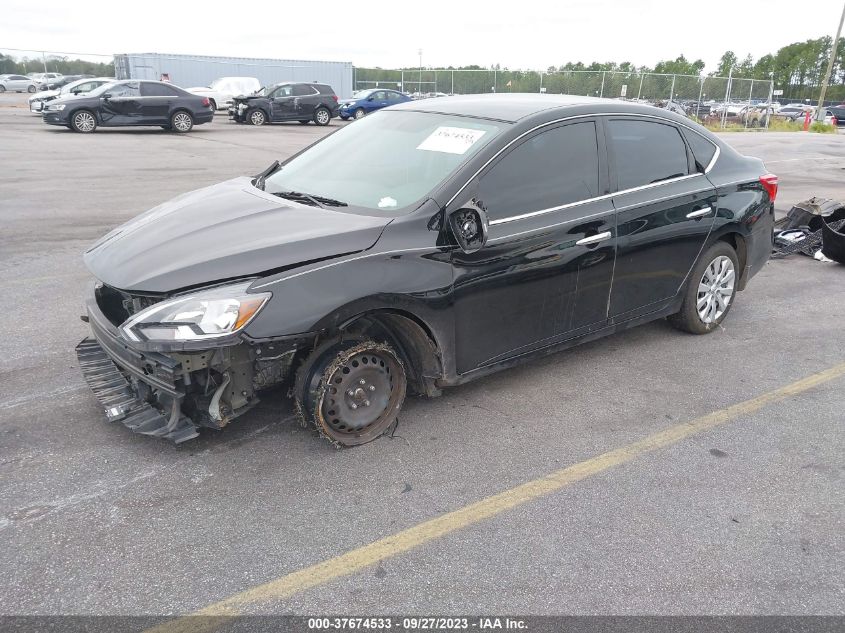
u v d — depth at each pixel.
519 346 3.84
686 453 3.50
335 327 3.12
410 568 2.61
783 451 3.55
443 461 3.34
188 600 2.41
